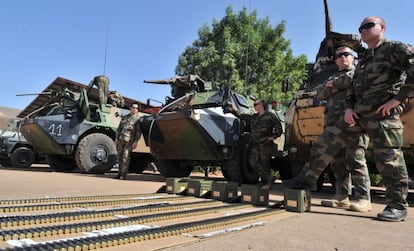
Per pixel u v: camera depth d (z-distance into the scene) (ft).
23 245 7.21
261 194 14.58
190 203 13.74
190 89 33.73
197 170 54.95
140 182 26.89
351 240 9.05
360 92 12.74
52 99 39.40
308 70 27.58
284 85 26.73
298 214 12.91
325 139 13.96
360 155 14.67
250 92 64.03
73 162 41.27
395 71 12.30
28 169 41.09
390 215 12.11
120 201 13.88
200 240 8.31
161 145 29.37
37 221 9.48
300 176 14.19
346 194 15.69
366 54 12.94
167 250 7.42
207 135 25.61
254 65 68.08
